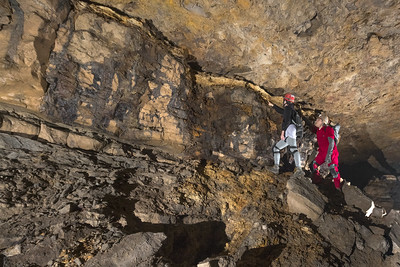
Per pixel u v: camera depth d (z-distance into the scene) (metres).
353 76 5.66
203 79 5.67
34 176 2.90
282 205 4.12
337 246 3.52
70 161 3.44
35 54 3.63
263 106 5.90
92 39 4.11
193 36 5.03
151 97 4.77
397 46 4.74
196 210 3.58
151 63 4.72
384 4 3.95
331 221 3.86
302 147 6.14
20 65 3.58
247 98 5.78
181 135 4.99
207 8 4.35
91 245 2.30
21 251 2.06
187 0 4.23
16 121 3.49
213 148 5.21
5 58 3.48
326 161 4.84
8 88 3.62
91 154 3.81
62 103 4.04
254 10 4.30
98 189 3.02
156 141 4.83
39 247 2.13
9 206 2.42
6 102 3.64
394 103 6.64
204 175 4.42
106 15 4.27
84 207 2.69
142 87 4.64
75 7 3.94
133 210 3.02
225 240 3.58
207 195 3.93
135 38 4.46
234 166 4.93
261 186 4.58
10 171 2.84
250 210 3.84
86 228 2.45
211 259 2.54
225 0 4.16
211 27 4.79
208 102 5.51
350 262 3.32
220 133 5.36
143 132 4.70
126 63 4.43
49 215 2.48
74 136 3.89
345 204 4.93
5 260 1.97
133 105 4.60
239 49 5.25
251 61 5.54
